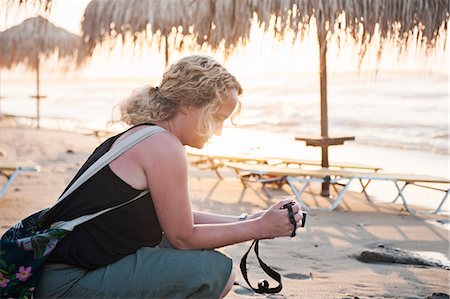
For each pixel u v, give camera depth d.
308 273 3.79
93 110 28.58
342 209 6.30
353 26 5.93
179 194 2.08
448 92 24.88
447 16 6.02
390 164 10.41
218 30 6.02
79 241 2.06
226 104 2.17
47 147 12.00
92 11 6.97
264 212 2.30
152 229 2.14
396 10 5.96
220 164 8.28
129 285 2.06
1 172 6.23
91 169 2.07
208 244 2.16
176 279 2.07
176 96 2.13
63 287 2.05
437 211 6.21
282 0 5.80
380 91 26.48
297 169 6.55
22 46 13.47
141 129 2.11
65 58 13.22
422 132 15.95
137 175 2.06
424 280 3.70
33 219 2.15
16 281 2.00
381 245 4.59
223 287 2.15
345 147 13.20
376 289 3.49
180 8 6.28
